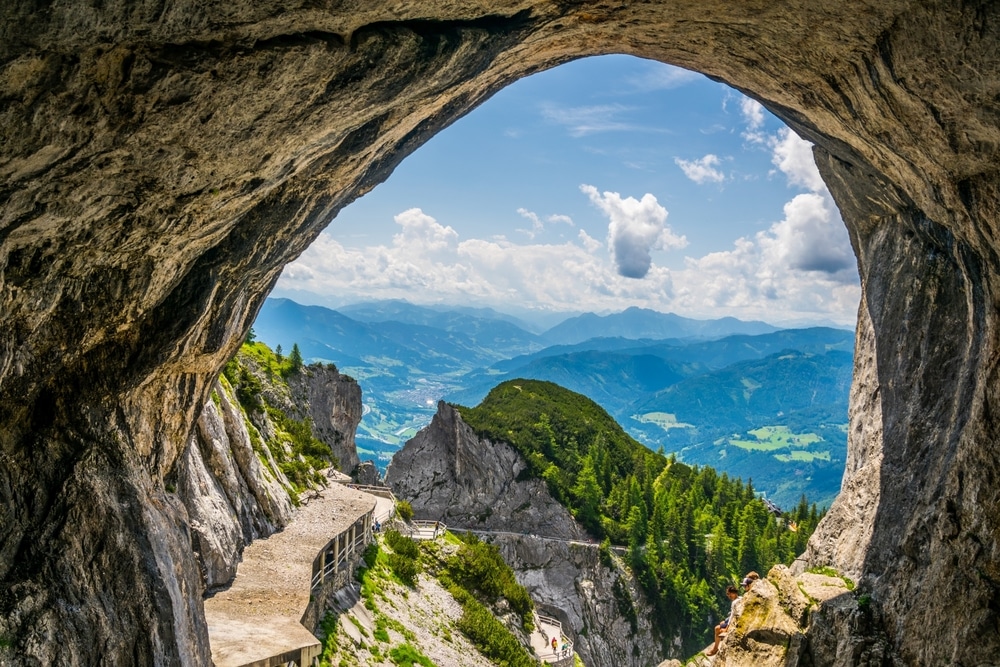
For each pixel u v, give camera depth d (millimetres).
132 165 11094
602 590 107000
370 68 12594
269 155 12930
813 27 14266
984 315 18250
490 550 70500
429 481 118375
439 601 56125
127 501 14562
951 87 12891
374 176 19391
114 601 13594
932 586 18828
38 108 9422
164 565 15195
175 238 13242
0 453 12484
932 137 14508
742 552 118250
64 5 8570
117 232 12039
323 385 91688
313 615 36406
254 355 77750
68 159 10250
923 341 22578
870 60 14172
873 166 19578
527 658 56594
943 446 20266
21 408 12836
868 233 26703
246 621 29297
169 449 17969
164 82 10258
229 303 17047
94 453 14039
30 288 11453
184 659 15445
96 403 14266
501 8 13766
